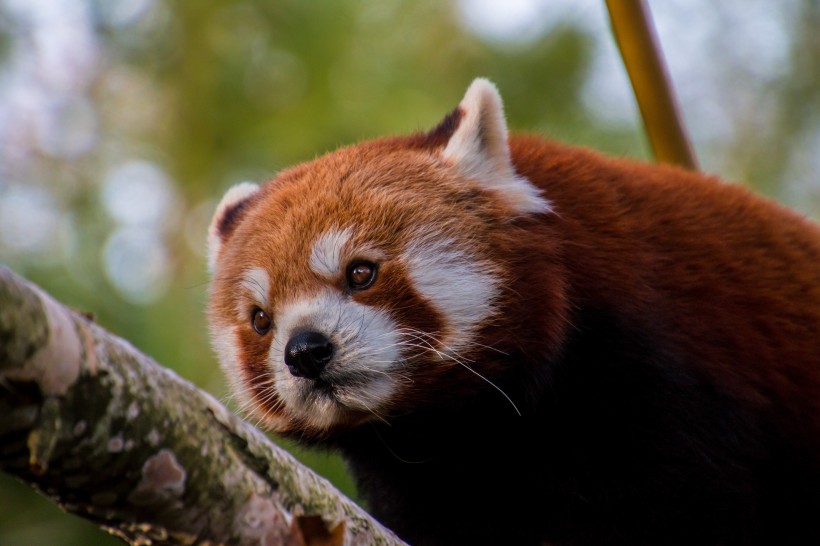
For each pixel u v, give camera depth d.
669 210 7.52
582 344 6.84
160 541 4.30
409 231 6.87
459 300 6.75
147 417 3.98
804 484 7.31
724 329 7.12
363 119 13.84
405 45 14.61
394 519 7.81
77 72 15.40
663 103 8.47
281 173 8.05
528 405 6.88
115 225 13.89
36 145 14.89
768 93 16.56
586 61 14.45
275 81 14.47
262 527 4.43
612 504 6.96
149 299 11.58
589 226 7.15
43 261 11.37
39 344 3.58
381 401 6.76
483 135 7.29
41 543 10.09
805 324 7.47
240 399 7.46
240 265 7.25
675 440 6.74
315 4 14.19
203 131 14.26
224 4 14.45
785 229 7.88
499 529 7.57
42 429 3.72
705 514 6.79
